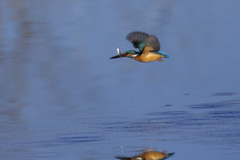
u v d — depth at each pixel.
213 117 10.12
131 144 8.43
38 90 12.52
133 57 9.05
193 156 7.68
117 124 9.84
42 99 11.87
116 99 11.94
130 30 17.73
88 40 16.89
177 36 17.06
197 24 17.91
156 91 12.55
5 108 11.25
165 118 10.17
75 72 14.05
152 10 20.23
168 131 9.20
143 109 10.98
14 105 11.46
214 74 13.70
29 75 13.72
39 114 10.70
